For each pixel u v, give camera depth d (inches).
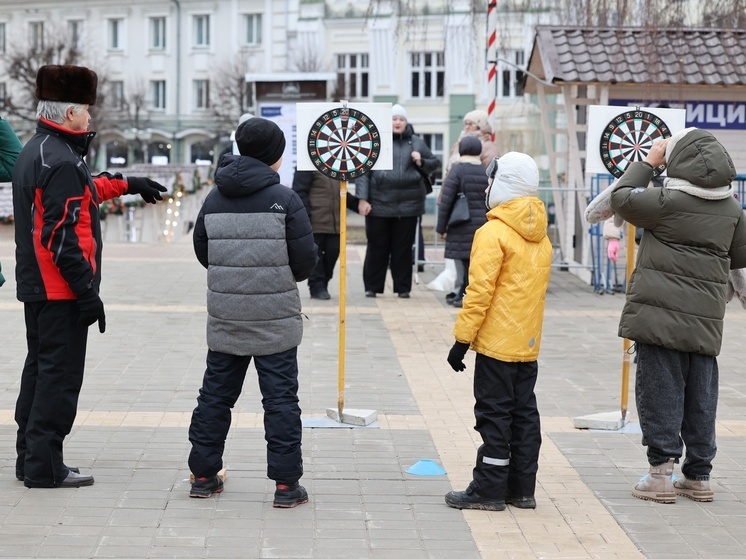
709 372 273.1
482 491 262.4
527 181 257.9
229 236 257.4
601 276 665.0
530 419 264.5
